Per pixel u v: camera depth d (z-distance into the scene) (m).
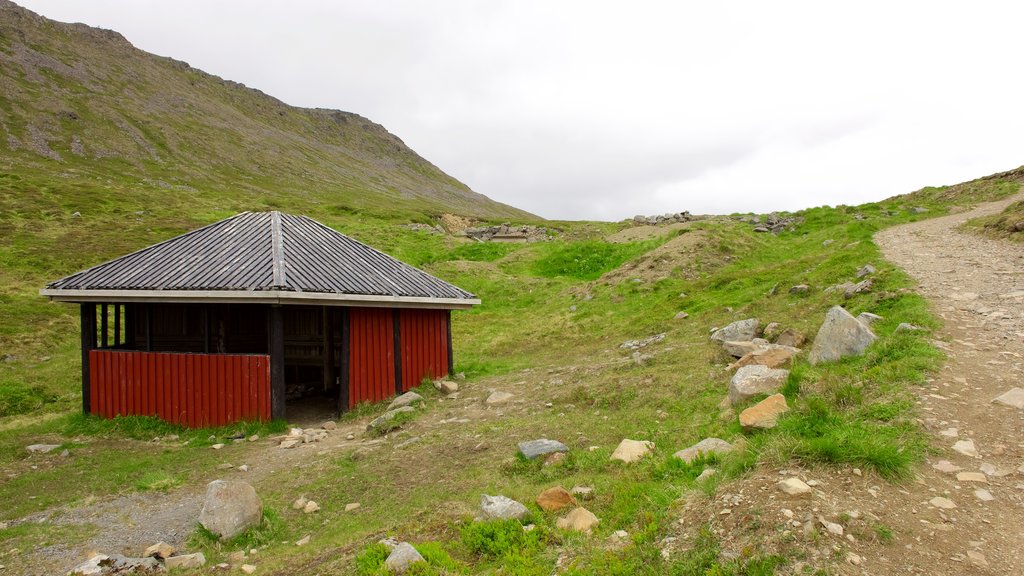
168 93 147.00
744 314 15.01
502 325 24.28
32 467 10.46
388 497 7.79
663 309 19.39
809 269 18.34
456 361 18.91
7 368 18.31
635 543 4.81
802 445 5.40
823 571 3.90
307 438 11.54
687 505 5.12
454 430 10.38
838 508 4.54
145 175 88.88
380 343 14.54
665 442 7.59
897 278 12.88
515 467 7.88
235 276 12.73
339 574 5.34
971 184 37.06
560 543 5.24
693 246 26.83
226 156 118.06
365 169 165.25
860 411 6.54
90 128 102.75
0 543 7.21
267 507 7.80
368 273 14.92
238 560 6.41
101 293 13.11
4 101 99.50
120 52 161.25
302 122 199.88
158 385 13.45
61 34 149.75
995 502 4.68
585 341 18.92
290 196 97.94
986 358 7.65
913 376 7.13
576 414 10.18
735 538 4.40
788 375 8.05
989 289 11.24
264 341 16.86
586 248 35.66
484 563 5.12
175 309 16.34
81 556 6.82
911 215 29.73
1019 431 5.72
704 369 10.77
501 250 39.94
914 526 4.38
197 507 8.29
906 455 5.26
